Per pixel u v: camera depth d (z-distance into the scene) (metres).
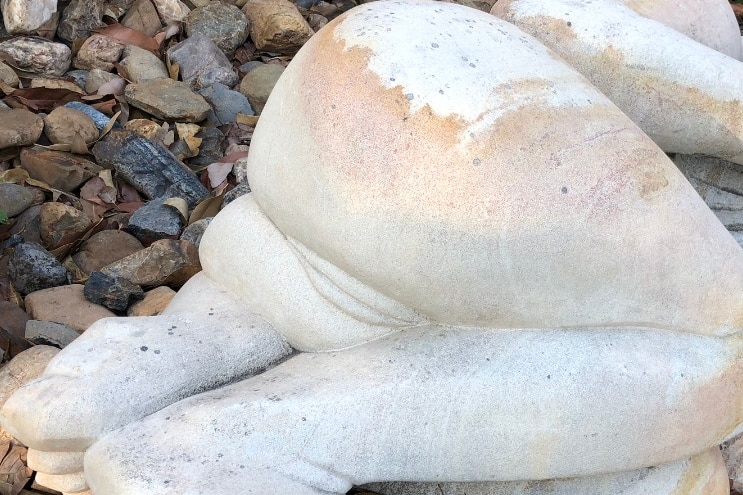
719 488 0.93
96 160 1.38
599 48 0.97
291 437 0.82
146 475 0.77
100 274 1.17
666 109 0.98
